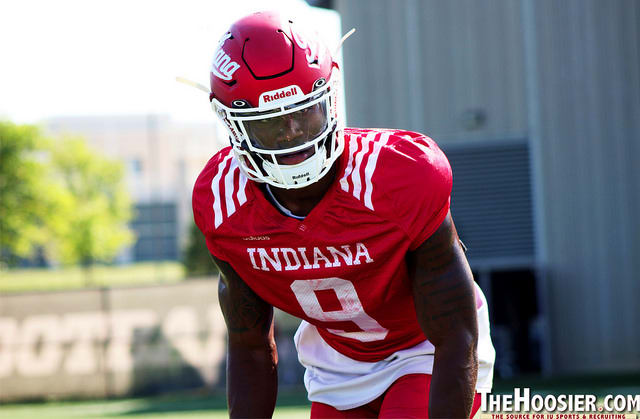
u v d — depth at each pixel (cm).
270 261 343
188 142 7994
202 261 3950
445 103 1616
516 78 1602
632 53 1572
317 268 340
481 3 1611
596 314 1561
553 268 1577
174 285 1583
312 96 321
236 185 346
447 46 1617
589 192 1573
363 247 331
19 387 1521
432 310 333
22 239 6544
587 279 1565
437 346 336
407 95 1619
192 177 7969
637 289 1554
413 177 324
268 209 338
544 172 1587
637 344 1545
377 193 325
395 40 1623
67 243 7256
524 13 1600
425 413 361
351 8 1633
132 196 8312
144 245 8138
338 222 329
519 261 1590
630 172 1563
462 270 331
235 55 327
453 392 327
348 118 1633
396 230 324
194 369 1572
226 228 344
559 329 1566
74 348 1543
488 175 1606
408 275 342
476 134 1608
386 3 1627
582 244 1570
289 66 320
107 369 1547
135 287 1568
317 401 399
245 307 362
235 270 355
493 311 1583
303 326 411
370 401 386
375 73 1625
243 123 329
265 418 370
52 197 6531
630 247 1558
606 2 1581
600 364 1552
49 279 7231
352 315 361
